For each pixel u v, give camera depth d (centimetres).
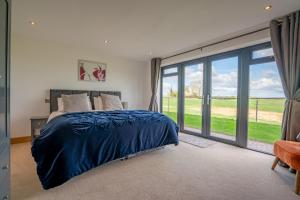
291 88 252
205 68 428
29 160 266
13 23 288
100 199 171
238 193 184
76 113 301
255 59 331
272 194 183
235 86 370
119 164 255
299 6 230
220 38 351
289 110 252
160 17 263
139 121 279
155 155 296
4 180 128
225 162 268
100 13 252
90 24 291
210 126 417
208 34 330
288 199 176
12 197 171
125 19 271
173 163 263
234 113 380
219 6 230
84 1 220
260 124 423
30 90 372
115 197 174
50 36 353
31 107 374
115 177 215
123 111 352
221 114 411
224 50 372
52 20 276
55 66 402
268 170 241
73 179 208
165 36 343
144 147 281
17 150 312
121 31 320
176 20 272
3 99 125
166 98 549
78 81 438
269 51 314
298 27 243
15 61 354
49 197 172
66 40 377
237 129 360
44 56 387
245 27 296
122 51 457
